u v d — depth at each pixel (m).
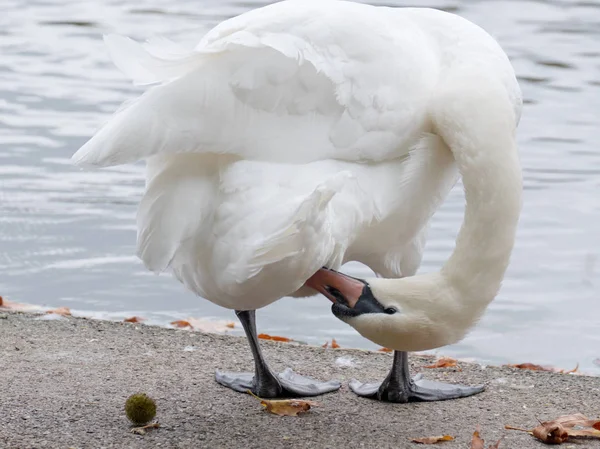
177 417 9.09
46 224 15.61
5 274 14.04
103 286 13.84
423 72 8.71
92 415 8.98
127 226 15.68
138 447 8.33
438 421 9.27
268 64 8.21
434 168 8.81
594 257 15.03
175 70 8.13
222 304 8.79
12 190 16.75
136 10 29.72
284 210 8.04
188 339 11.43
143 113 7.98
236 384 9.95
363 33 8.50
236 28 8.43
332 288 8.46
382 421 9.24
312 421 9.17
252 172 8.23
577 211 16.61
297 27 8.36
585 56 25.17
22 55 24.88
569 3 30.72
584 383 10.45
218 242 8.26
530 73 23.84
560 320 13.23
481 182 8.45
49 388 9.60
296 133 8.38
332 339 12.61
